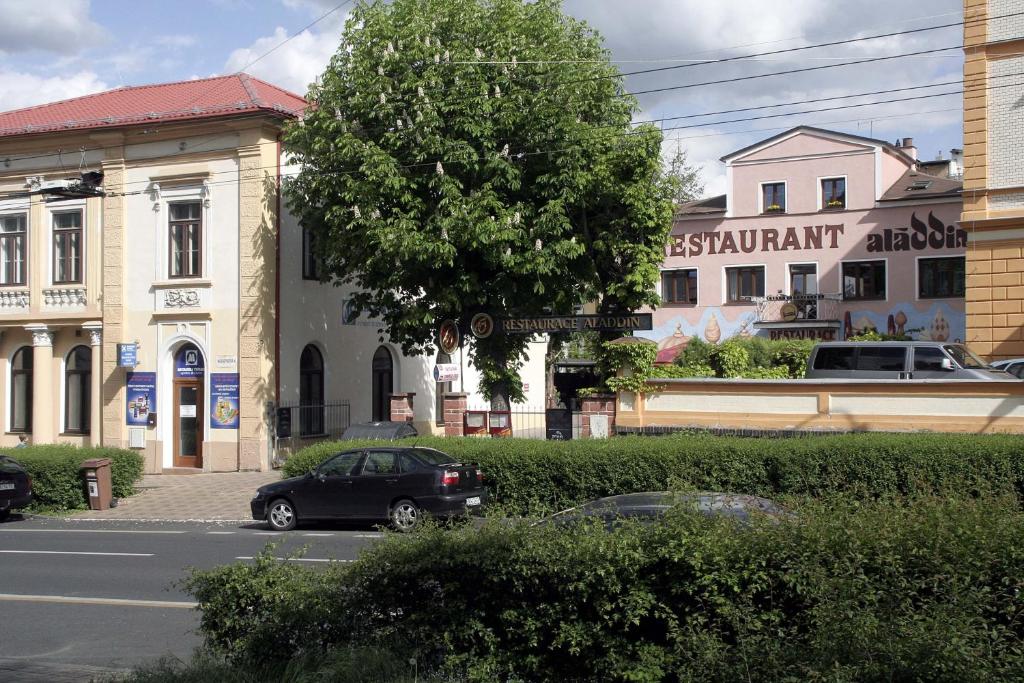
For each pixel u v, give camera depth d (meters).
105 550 16.61
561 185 22.69
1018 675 5.39
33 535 19.19
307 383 29.50
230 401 27.72
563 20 24.42
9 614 11.52
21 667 8.70
